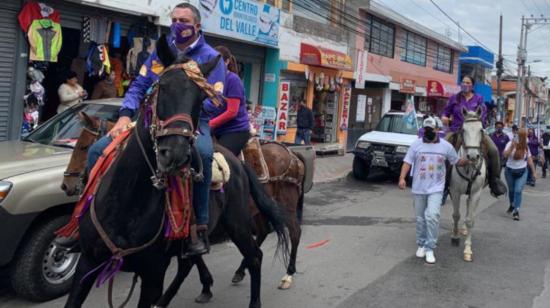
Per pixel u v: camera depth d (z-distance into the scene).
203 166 4.03
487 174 8.44
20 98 9.94
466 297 6.08
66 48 11.43
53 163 5.49
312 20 18.86
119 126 3.91
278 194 5.98
